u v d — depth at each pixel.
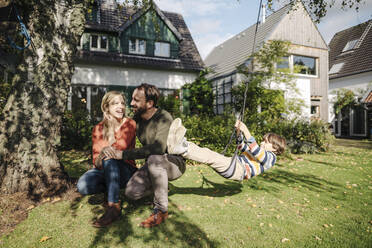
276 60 10.76
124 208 2.81
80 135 7.70
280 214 2.77
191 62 14.26
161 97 11.37
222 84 14.23
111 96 2.66
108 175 2.43
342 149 9.15
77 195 3.13
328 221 2.60
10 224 2.36
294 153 7.92
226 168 2.60
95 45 12.44
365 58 16.58
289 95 12.77
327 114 15.44
